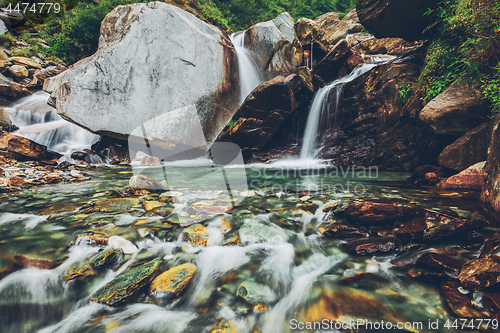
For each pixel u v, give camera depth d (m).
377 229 2.32
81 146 7.87
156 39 6.39
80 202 3.14
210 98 7.22
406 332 1.29
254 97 6.64
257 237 2.18
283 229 2.36
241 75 8.07
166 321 1.43
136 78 6.20
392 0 5.52
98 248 2.01
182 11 7.09
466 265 1.68
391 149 5.50
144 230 2.27
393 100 5.71
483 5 3.47
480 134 3.58
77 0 13.02
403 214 2.41
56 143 7.62
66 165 5.72
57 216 2.63
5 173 4.58
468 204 2.80
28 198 3.36
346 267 1.85
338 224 2.45
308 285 1.67
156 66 6.41
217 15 13.27
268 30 8.56
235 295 1.60
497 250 1.75
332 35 13.50
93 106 5.83
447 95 4.00
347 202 2.78
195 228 2.28
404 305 1.48
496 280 1.50
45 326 1.46
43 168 5.33
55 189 3.88
